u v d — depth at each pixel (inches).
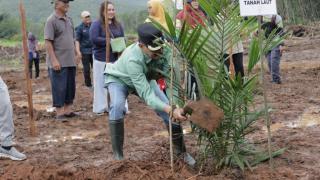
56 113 364.5
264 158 232.2
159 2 261.1
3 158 251.1
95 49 354.3
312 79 542.0
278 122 323.3
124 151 263.3
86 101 446.3
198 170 225.6
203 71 210.7
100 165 241.6
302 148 256.7
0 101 244.1
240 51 351.6
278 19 417.4
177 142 229.3
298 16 1625.2
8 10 2377.0
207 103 198.8
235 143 220.5
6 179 221.1
